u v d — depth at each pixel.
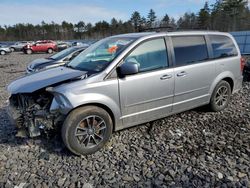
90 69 3.94
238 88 5.75
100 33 81.38
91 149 3.73
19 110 3.81
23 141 4.17
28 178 3.22
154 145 4.02
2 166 3.49
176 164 3.47
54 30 87.81
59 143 4.07
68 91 3.48
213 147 3.92
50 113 3.58
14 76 11.90
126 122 4.04
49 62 8.93
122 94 3.85
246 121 4.96
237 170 3.31
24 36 85.56
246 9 49.72
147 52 4.11
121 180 3.16
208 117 5.15
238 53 5.57
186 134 4.39
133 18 70.81
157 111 4.32
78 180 3.17
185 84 4.54
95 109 3.68
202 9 52.53
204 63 4.80
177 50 4.46
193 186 3.02
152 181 3.13
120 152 3.82
